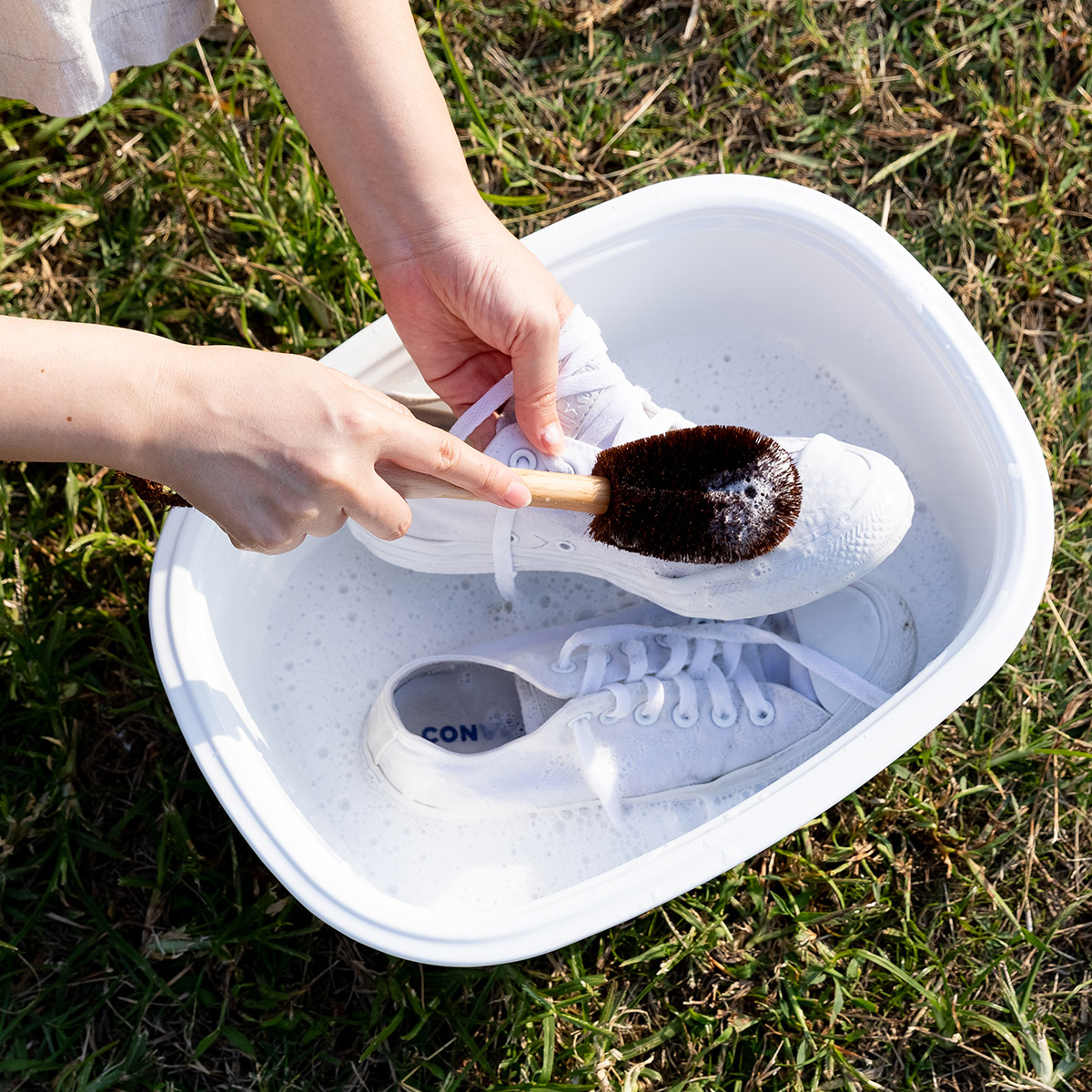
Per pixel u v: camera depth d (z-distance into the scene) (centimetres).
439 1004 72
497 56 85
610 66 86
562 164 84
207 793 74
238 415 56
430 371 70
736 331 77
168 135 84
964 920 73
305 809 71
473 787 69
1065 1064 71
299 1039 72
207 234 83
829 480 66
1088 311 82
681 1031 72
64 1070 70
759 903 73
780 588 67
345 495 58
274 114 84
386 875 71
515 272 64
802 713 71
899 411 74
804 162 84
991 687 76
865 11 86
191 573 66
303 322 82
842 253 70
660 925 73
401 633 75
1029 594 64
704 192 70
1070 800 75
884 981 73
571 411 67
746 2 85
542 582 77
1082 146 84
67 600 77
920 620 74
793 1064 71
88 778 75
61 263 83
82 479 78
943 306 69
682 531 61
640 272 73
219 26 84
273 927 71
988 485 68
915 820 74
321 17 60
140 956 71
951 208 84
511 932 62
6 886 73
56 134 83
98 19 64
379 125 62
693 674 72
